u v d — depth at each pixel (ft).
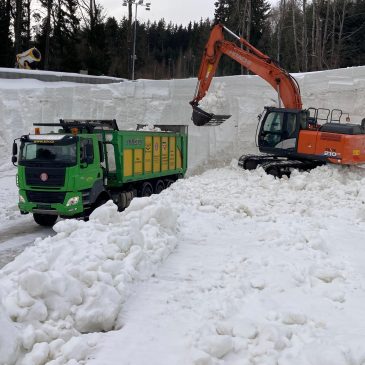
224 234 30.01
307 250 26.16
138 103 75.77
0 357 14.29
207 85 57.72
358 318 17.94
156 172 51.11
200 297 19.88
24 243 35.04
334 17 114.73
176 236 27.91
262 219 33.86
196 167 68.80
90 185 39.65
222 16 143.23
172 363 14.85
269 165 51.70
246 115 67.00
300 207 36.65
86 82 91.50
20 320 16.24
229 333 16.37
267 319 17.84
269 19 155.02
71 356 14.92
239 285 20.93
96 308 17.46
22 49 126.21
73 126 43.09
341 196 41.16
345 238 29.07
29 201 38.55
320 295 20.29
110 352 15.57
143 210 27.45
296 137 52.44
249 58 56.80
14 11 122.72
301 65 124.67
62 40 124.16
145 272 21.85
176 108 73.10
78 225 25.98
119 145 43.32
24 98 77.97
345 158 49.14
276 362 14.57
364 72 63.98
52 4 119.44
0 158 74.43
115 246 22.08
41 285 16.92
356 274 22.68
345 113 62.59
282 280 21.57
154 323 17.57
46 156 37.96
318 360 14.15
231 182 46.47
